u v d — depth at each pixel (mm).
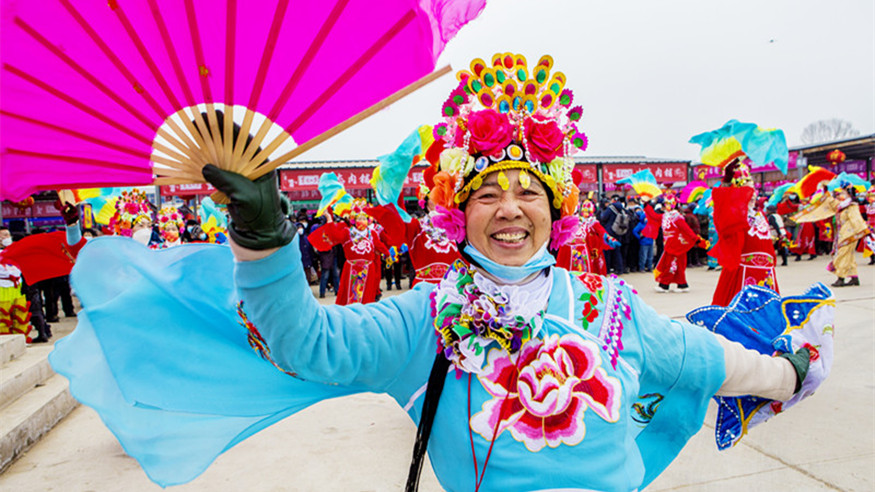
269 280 1044
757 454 3184
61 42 864
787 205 13578
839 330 5711
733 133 5438
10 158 962
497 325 1198
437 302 1303
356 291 7223
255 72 951
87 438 3775
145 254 1351
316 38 933
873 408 3729
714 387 1457
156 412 1327
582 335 1260
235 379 1331
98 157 1003
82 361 1293
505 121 1312
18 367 4203
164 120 976
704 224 13180
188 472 1335
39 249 6418
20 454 3496
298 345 1107
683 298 8438
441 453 1273
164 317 1299
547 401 1195
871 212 10688
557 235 1412
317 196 16531
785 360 1643
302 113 1004
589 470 1182
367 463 3270
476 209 1302
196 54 920
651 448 1585
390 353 1256
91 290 1274
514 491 1182
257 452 3461
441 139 1588
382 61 980
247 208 984
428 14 938
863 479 2830
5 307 6703
